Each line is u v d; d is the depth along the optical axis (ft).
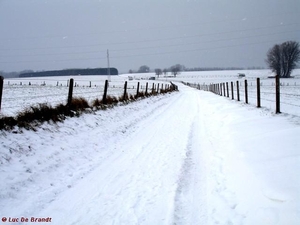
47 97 80.18
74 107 36.09
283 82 265.13
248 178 16.75
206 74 596.70
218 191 16.05
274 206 12.92
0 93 24.85
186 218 13.32
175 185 17.17
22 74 584.40
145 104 63.98
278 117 32.86
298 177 14.83
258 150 21.20
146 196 15.72
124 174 19.48
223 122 37.14
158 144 28.14
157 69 599.16
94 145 27.02
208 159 22.18
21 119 25.77
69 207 14.62
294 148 19.33
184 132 33.83
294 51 318.65
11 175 17.25
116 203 14.94
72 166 21.11
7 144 20.27
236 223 12.48
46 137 24.56
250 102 62.54
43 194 16.11
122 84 270.87
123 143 29.19
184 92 152.05
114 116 41.47
